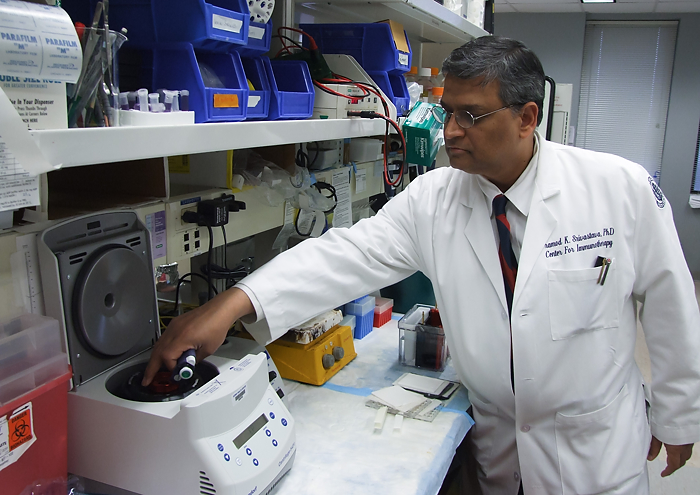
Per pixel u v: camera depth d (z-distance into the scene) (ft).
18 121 1.92
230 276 4.42
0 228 2.73
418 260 4.54
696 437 4.10
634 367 4.43
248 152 5.08
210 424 2.74
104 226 3.15
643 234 3.95
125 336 3.25
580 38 19.60
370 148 6.39
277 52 5.38
